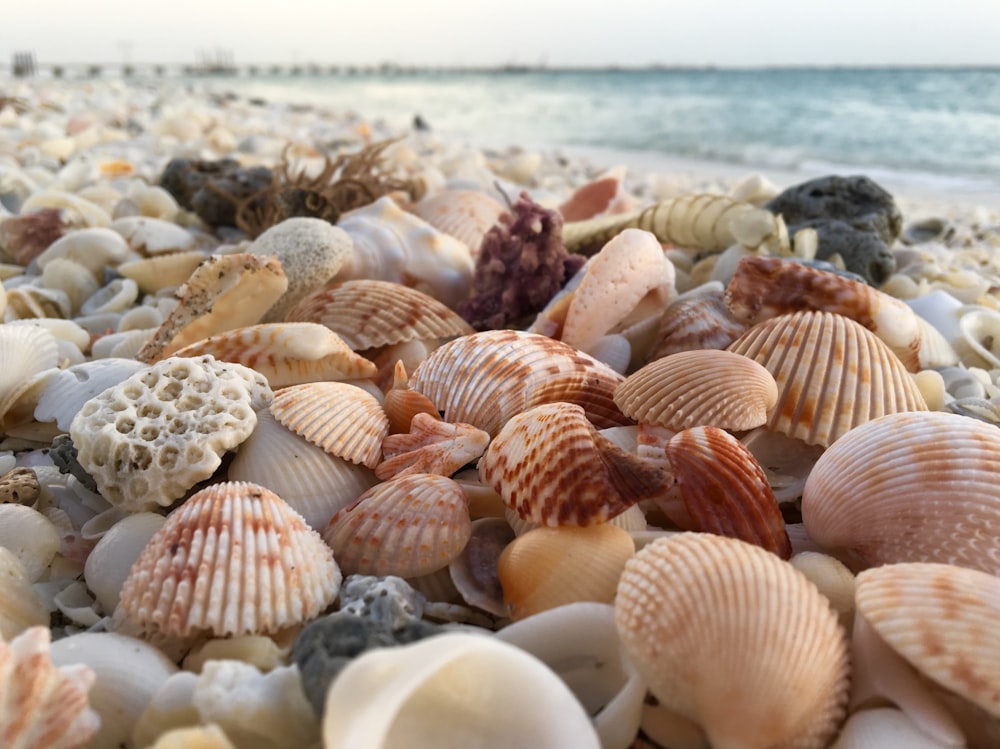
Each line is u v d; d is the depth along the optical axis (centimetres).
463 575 16
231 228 40
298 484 17
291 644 14
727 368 18
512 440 17
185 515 14
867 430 17
